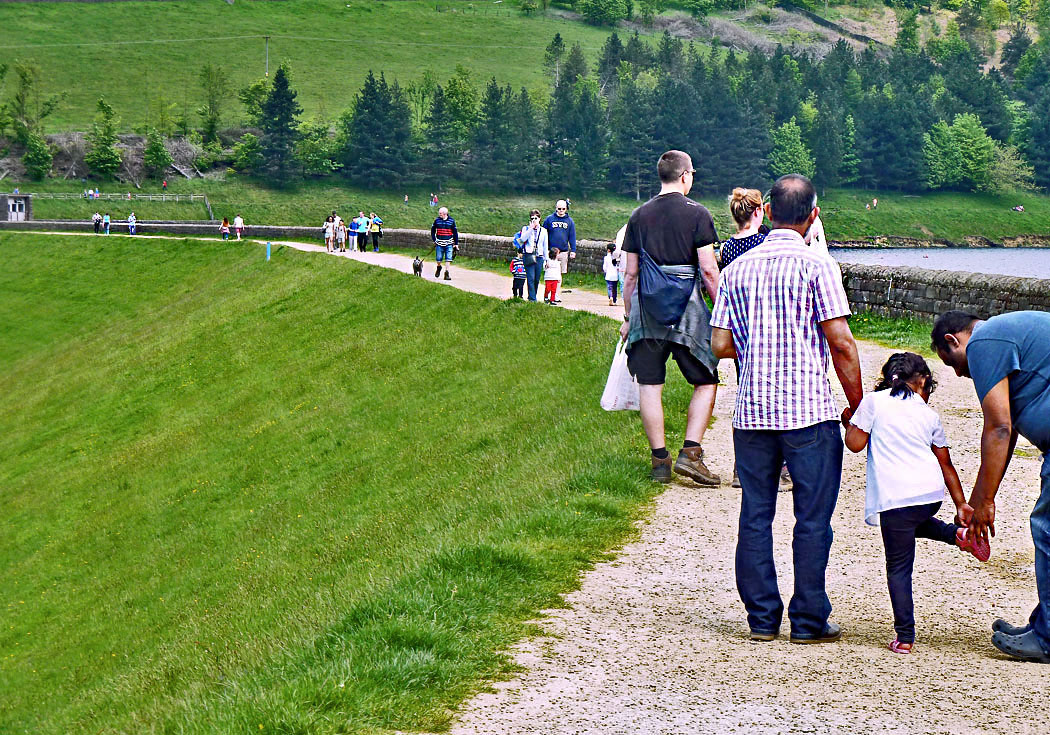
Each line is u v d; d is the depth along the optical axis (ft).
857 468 31.96
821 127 534.37
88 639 48.75
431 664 17.22
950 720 14.69
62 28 627.87
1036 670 16.97
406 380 72.74
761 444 18.89
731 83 581.94
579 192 508.94
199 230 248.52
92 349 125.70
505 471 41.88
